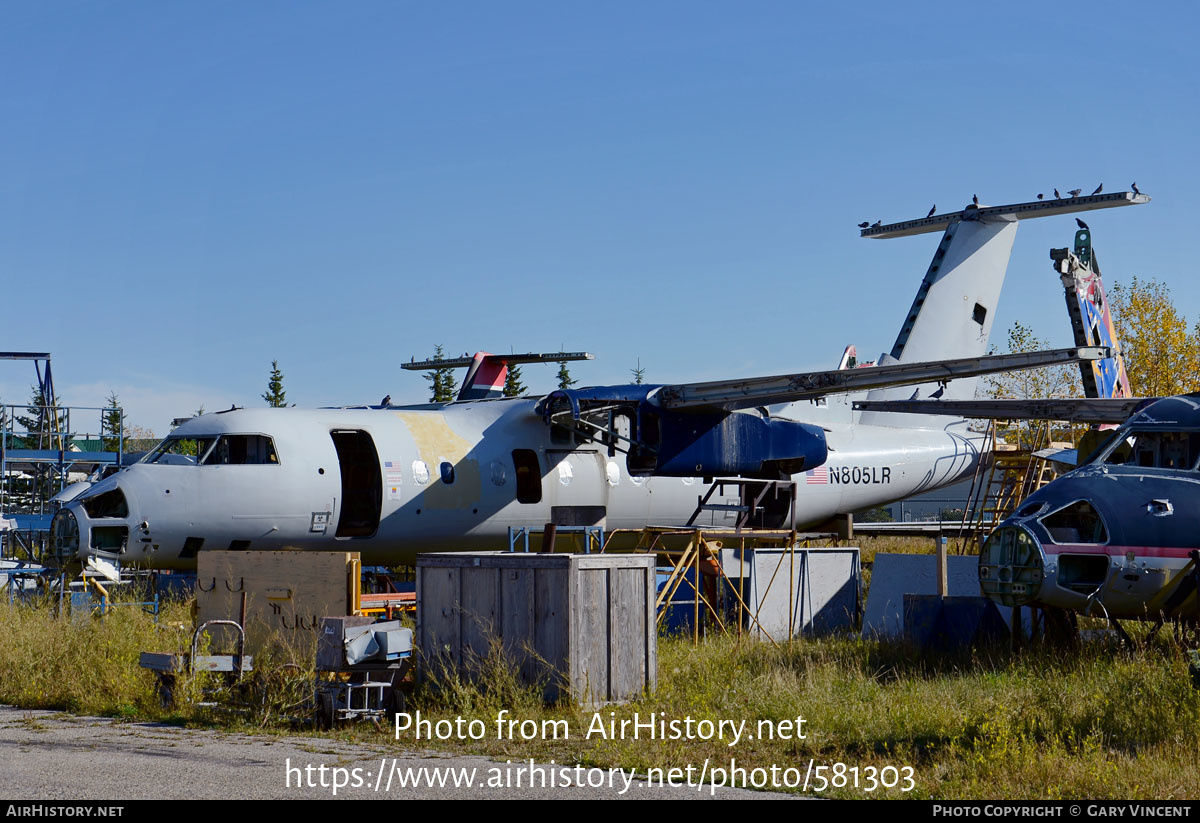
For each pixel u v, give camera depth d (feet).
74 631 45.96
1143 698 33.17
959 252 87.92
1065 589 41.96
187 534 55.11
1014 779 26.32
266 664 38.93
